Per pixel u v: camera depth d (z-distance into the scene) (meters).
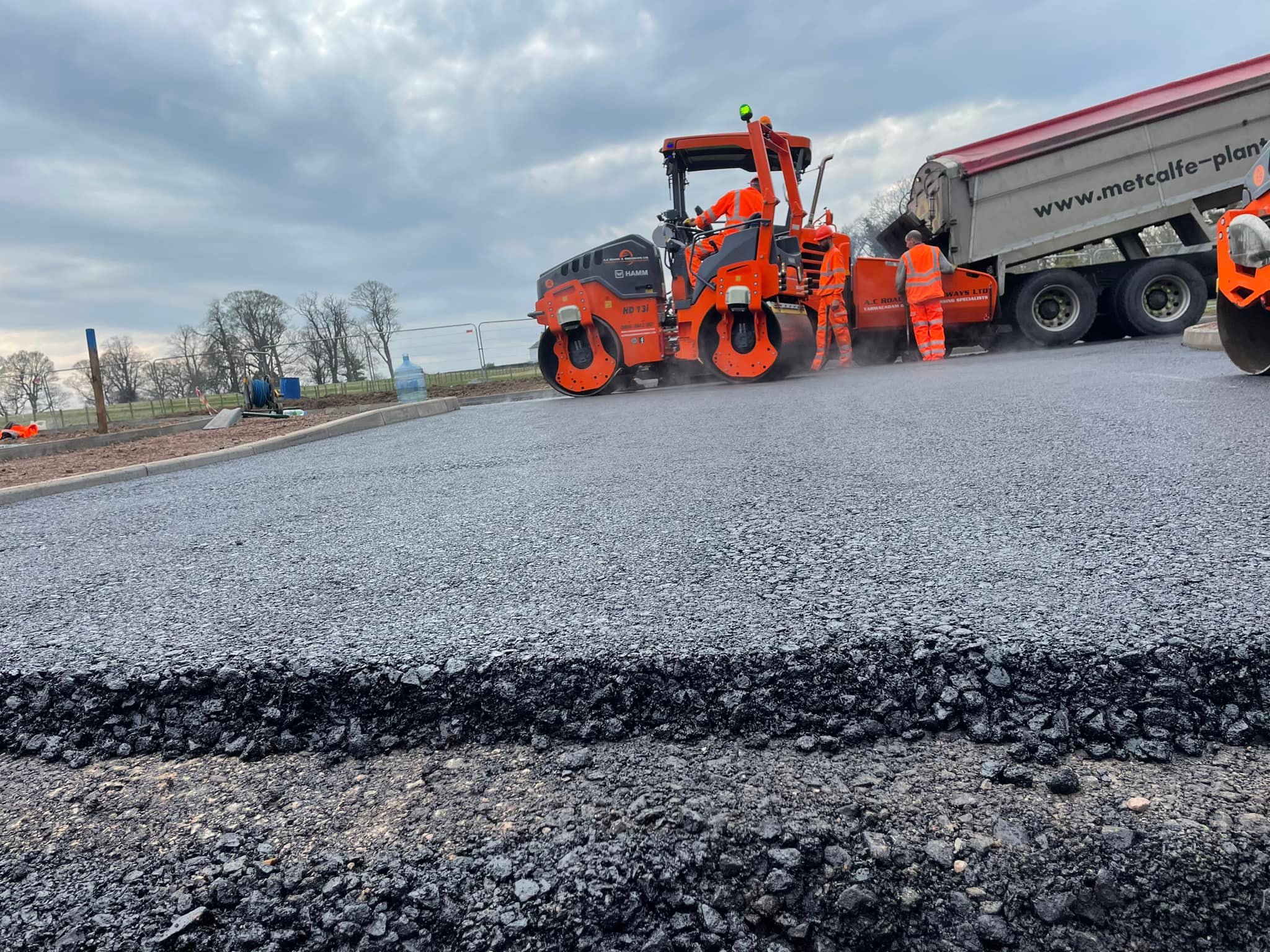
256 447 6.41
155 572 2.31
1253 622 1.23
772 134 8.83
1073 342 9.69
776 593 1.57
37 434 16.48
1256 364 4.25
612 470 3.30
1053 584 1.48
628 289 9.27
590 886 0.94
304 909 0.96
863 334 9.68
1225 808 0.96
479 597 1.73
